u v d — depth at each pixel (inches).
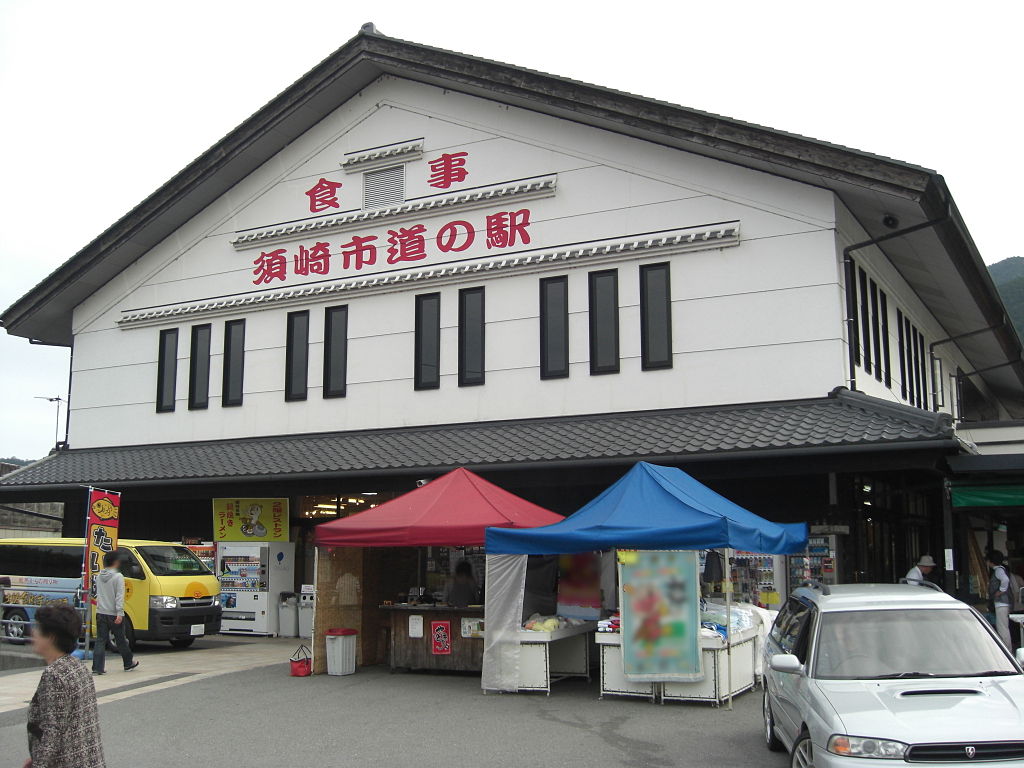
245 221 792.9
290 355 765.3
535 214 677.3
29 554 711.1
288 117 754.2
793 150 577.3
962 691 264.8
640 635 444.5
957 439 500.4
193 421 794.8
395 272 721.6
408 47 709.3
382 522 509.7
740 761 333.7
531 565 554.9
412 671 557.9
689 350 618.5
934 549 779.4
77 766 200.4
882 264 703.7
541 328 667.4
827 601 314.2
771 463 543.5
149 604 649.0
